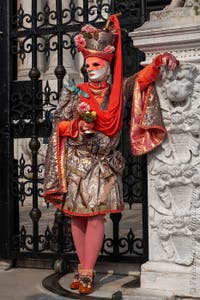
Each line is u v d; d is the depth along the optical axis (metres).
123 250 5.60
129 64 5.12
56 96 5.17
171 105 4.27
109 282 4.74
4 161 5.32
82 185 4.34
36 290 4.59
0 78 5.34
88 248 4.38
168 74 4.17
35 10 5.24
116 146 4.46
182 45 4.21
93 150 4.38
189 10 4.28
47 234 5.22
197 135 4.22
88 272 4.40
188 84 4.15
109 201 4.32
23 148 7.71
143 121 4.25
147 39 4.30
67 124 4.40
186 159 4.25
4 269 5.34
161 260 4.36
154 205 4.39
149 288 4.31
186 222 4.25
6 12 5.32
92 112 4.23
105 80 4.43
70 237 5.18
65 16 5.15
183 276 4.21
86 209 4.28
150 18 4.44
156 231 4.39
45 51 5.21
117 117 4.35
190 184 4.25
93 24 5.00
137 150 4.32
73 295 4.34
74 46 5.11
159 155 4.34
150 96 4.28
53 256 5.14
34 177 5.25
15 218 5.36
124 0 4.92
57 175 4.40
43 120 5.20
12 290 4.59
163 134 4.27
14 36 5.30
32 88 5.23
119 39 4.41
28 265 5.44
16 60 5.39
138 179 4.84
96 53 4.37
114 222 4.92
